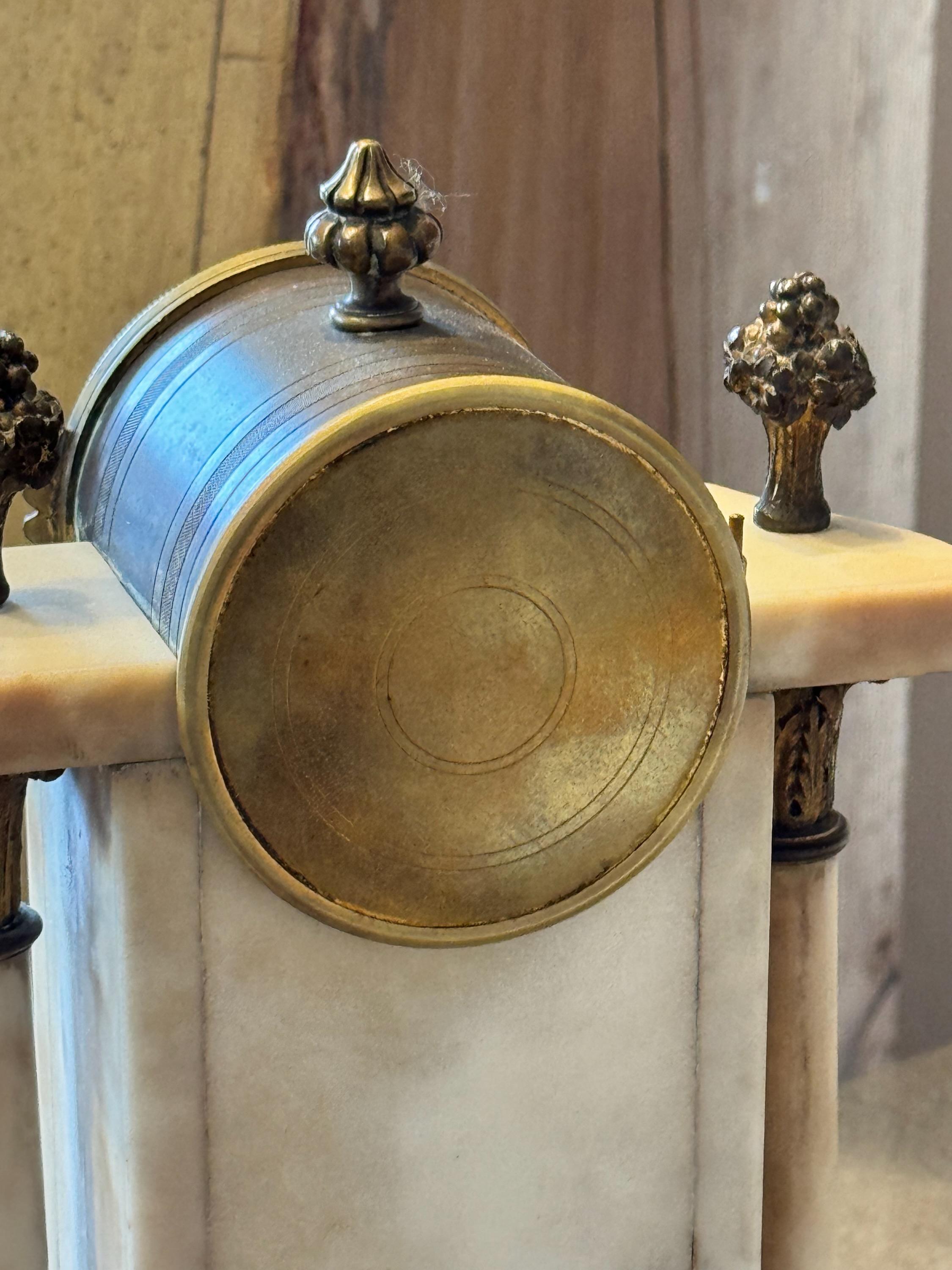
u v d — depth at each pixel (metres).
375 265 1.02
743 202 1.68
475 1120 1.09
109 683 0.91
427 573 0.93
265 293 1.20
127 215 1.48
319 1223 1.07
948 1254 1.70
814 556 1.16
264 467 0.91
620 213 1.66
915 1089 1.93
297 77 1.50
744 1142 1.20
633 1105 1.15
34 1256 1.05
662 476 0.95
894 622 1.10
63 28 1.40
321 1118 1.05
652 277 1.69
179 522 0.98
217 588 0.88
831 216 1.67
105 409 1.22
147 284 1.51
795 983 1.23
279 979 1.01
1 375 0.94
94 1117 1.10
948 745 1.87
